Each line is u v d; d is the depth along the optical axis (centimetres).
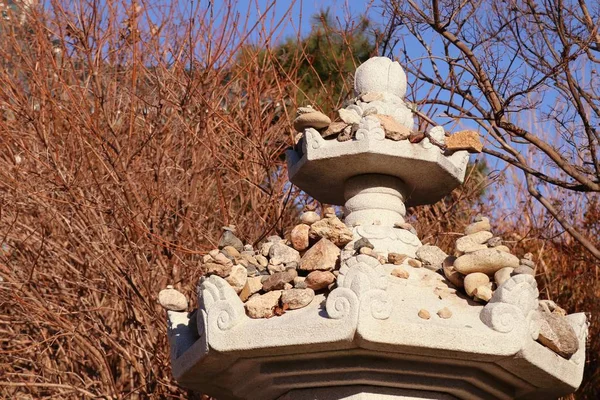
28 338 679
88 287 635
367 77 376
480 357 302
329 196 396
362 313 291
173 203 678
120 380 674
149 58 752
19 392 691
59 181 638
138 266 623
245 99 771
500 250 320
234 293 319
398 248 346
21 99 682
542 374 317
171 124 693
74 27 686
